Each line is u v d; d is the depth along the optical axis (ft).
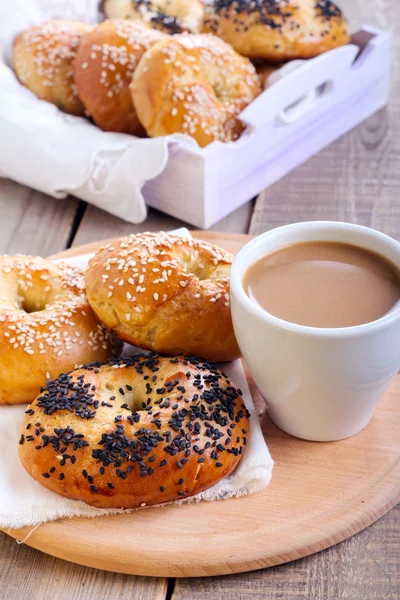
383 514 1.72
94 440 1.70
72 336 1.90
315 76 2.52
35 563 1.68
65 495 1.69
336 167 2.61
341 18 2.65
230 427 1.74
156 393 1.77
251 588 1.64
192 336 1.85
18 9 2.73
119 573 1.67
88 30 2.70
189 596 1.64
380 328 1.64
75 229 2.47
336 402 1.73
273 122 2.45
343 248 1.81
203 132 2.40
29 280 1.99
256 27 2.55
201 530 1.68
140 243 1.88
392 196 2.51
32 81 2.61
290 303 1.72
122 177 2.36
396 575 1.65
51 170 2.43
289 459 1.79
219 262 1.91
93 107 2.50
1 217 2.47
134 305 1.82
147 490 1.68
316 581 1.65
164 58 2.40
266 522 1.69
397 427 1.84
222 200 2.42
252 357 1.74
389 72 2.78
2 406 1.87
